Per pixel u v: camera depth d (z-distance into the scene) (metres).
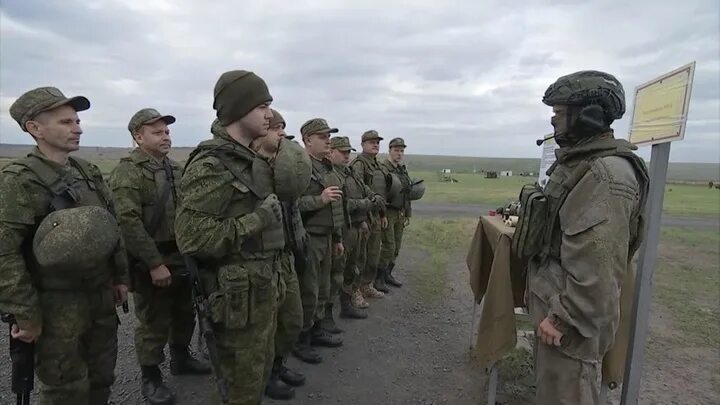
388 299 6.14
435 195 25.47
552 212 2.17
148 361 3.31
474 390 3.65
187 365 3.77
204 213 2.28
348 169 5.28
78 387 2.45
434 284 6.89
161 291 3.32
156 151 3.38
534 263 2.33
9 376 3.66
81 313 2.44
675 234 12.22
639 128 2.84
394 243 6.54
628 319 2.66
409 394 3.59
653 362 4.25
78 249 2.20
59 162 2.47
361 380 3.82
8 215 2.18
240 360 2.42
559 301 2.01
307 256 3.29
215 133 2.92
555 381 2.10
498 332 2.75
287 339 3.12
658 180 2.59
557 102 2.13
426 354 4.36
